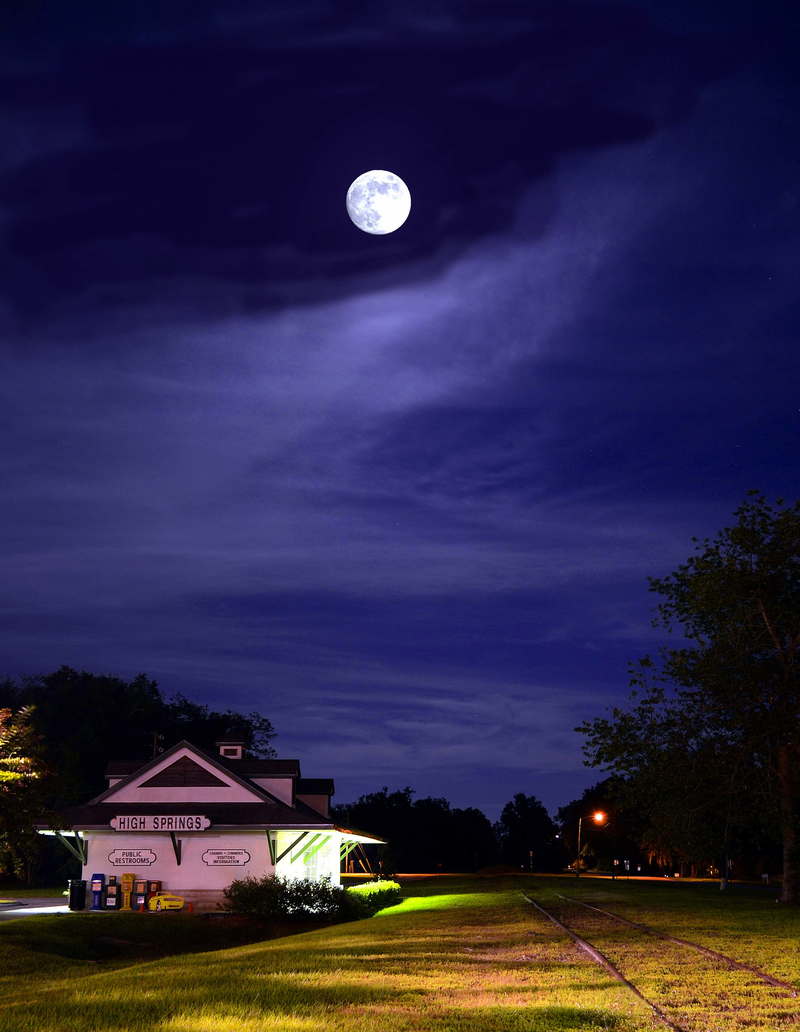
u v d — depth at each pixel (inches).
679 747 1406.3
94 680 2898.6
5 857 874.8
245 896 1322.6
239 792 1467.8
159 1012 462.9
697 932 857.5
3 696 2928.2
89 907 1390.3
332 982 561.0
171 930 1160.2
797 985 535.5
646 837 1475.1
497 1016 440.5
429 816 5738.2
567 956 684.1
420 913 1219.9
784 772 1380.4
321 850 1659.7
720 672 1412.4
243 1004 479.5
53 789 907.4
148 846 1422.2
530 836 7047.2
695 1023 422.3
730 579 1445.6
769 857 2805.1
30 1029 426.0
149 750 2869.1
